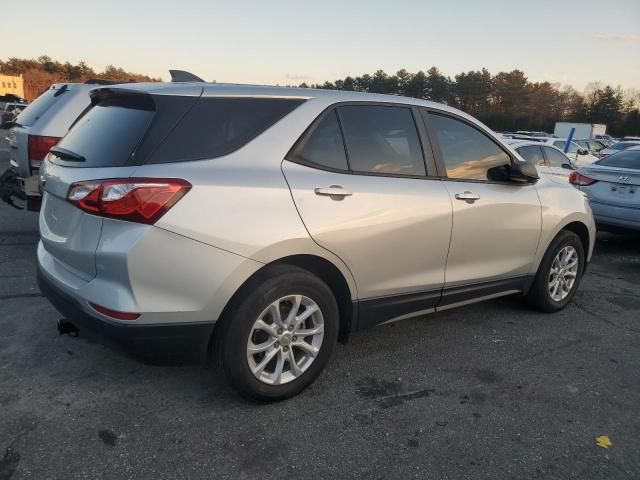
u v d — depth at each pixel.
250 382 3.01
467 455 2.80
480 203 3.99
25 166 5.98
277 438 2.85
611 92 74.94
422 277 3.74
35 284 4.91
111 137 2.95
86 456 2.62
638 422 3.20
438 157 3.88
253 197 2.89
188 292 2.75
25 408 2.98
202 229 2.73
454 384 3.55
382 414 3.14
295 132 3.17
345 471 2.63
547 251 4.73
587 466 2.76
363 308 3.48
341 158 3.34
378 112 3.63
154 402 3.12
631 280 6.34
